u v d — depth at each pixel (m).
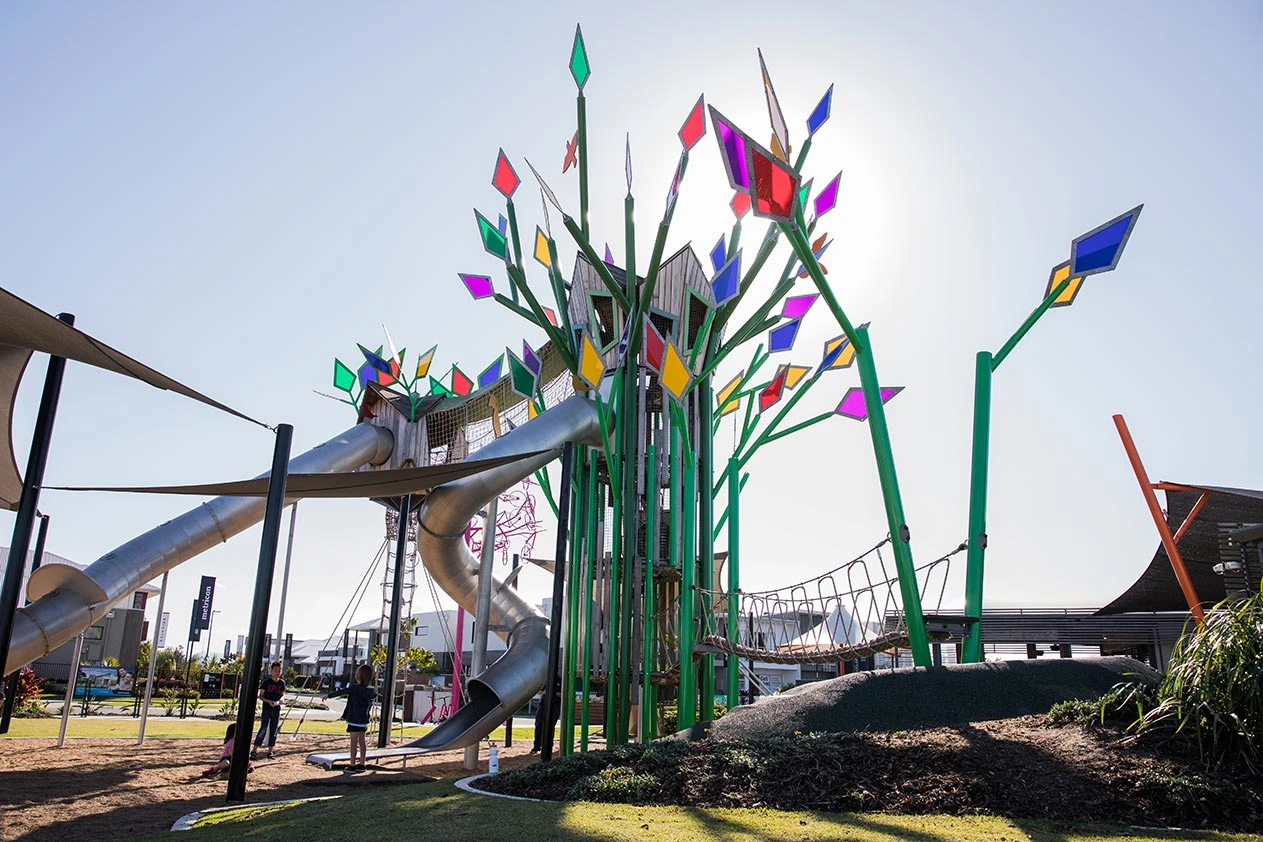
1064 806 6.42
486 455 14.93
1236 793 6.27
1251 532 12.70
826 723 9.04
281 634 19.84
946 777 7.06
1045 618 25.09
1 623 11.34
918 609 10.29
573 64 13.76
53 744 16.22
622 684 13.83
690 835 5.91
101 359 10.70
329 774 13.00
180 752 15.57
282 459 10.33
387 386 21.31
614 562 14.34
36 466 11.77
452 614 59.44
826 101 13.48
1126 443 14.45
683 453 14.41
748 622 13.66
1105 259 11.35
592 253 14.14
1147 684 8.28
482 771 14.04
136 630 57.44
